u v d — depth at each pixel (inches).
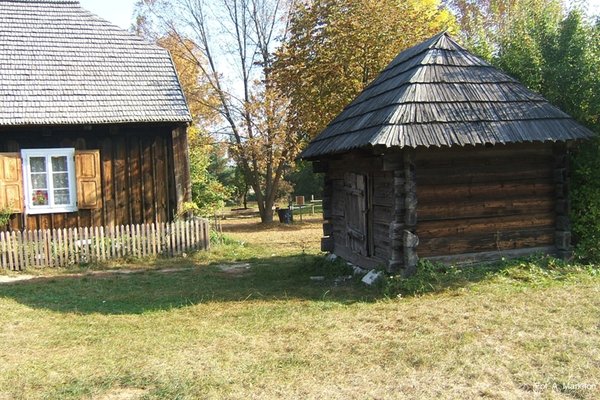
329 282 407.5
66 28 684.1
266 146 1060.5
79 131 607.5
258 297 363.3
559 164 389.1
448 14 871.7
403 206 355.6
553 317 270.8
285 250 652.7
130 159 625.6
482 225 377.1
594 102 407.2
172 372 220.1
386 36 689.0
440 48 397.4
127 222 625.3
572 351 226.5
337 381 207.8
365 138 350.6
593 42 428.5
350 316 293.6
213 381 209.9
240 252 616.4
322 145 440.1
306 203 1585.9
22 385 213.0
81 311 339.6
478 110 359.9
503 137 344.5
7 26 663.8
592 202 398.0
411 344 241.8
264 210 1144.8
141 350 252.5
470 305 297.3
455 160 370.0
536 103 378.0
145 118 601.6
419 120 342.0
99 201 613.0
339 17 706.8
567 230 387.2
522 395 190.5
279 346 250.2
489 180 378.3
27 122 565.3
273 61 947.3
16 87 599.2
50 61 641.0
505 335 248.1
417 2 795.4
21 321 315.3
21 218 590.6
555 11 482.0
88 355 248.7
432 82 369.4
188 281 440.5
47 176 597.6
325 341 253.9
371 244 406.0
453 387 198.1
